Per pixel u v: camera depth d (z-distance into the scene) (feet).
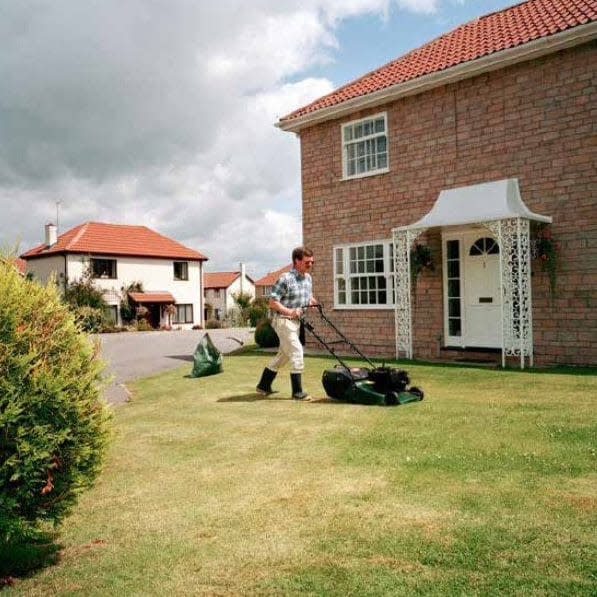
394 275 42.47
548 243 35.35
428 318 42.86
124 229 146.92
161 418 22.56
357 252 48.06
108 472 15.65
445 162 41.68
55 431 10.07
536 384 26.91
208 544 10.87
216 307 234.58
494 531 10.60
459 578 9.02
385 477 14.01
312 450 16.75
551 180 36.01
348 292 48.34
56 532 11.84
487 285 39.86
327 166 49.98
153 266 144.46
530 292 35.35
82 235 135.95
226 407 24.17
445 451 15.81
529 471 13.83
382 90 43.86
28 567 10.39
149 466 16.10
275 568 9.75
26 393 9.65
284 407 23.49
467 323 40.81
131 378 36.06
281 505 12.59
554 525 10.72
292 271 25.39
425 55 48.19
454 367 35.32
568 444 15.85
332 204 49.65
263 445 17.65
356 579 9.19
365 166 47.67
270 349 52.39
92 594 9.29
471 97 40.11
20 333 9.81
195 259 152.46
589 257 34.27
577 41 34.30
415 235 39.70
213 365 35.04
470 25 51.75
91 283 125.18
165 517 12.34
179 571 9.88
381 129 46.52
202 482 14.51
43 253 132.46
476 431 17.79
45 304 10.61
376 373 23.61
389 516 11.60
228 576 9.59
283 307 25.04
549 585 8.67
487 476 13.64
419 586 8.86
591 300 34.14
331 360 41.55
